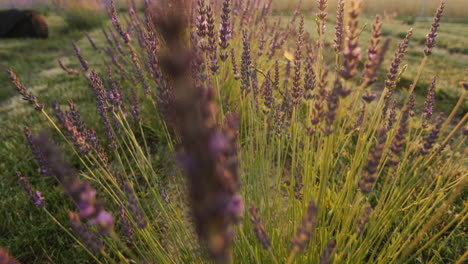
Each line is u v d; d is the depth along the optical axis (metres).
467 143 0.66
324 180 0.27
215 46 0.37
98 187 0.62
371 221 0.35
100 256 0.48
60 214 0.55
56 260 0.49
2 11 2.36
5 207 0.58
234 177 0.10
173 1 0.08
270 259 0.35
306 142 0.38
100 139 0.76
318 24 0.38
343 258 0.37
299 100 0.41
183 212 0.48
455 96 1.00
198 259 0.37
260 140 0.42
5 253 0.25
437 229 0.48
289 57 0.40
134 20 0.98
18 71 1.48
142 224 0.30
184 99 0.09
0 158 0.75
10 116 0.98
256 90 0.49
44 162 0.32
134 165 0.69
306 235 0.19
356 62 0.22
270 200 0.52
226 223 0.10
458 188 0.27
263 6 0.96
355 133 0.68
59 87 1.18
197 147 0.09
